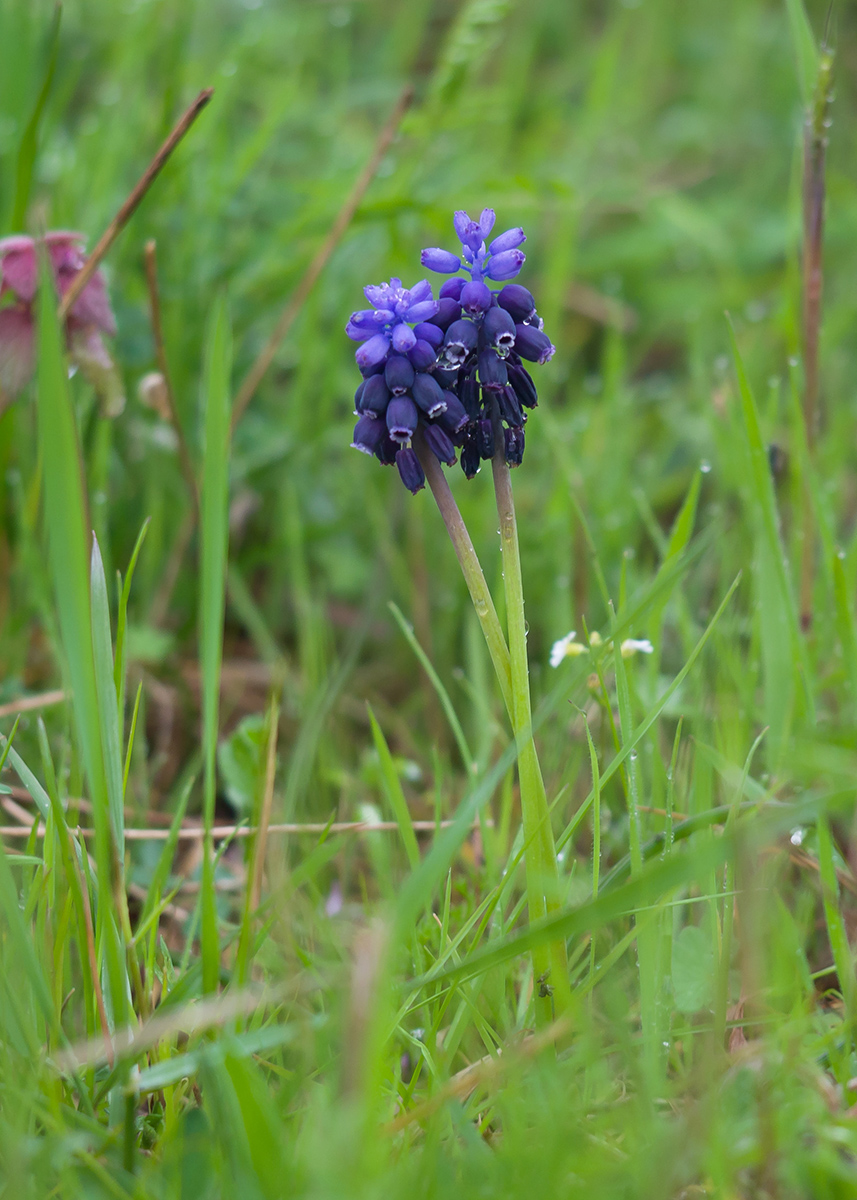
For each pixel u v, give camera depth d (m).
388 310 0.52
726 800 0.58
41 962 0.53
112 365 0.61
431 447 0.53
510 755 0.51
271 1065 0.53
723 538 0.67
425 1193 0.50
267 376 0.85
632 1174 0.50
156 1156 0.52
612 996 0.52
